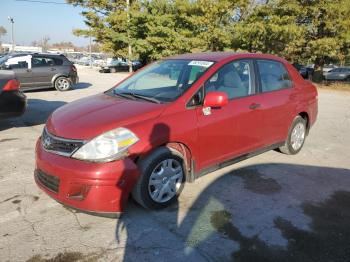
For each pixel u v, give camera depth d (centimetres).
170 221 343
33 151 550
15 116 631
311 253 298
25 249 296
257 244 308
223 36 2358
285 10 2142
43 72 1287
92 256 289
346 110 1121
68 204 321
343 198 405
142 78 453
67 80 1355
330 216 362
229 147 423
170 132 349
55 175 320
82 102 407
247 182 443
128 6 2991
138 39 2952
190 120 369
